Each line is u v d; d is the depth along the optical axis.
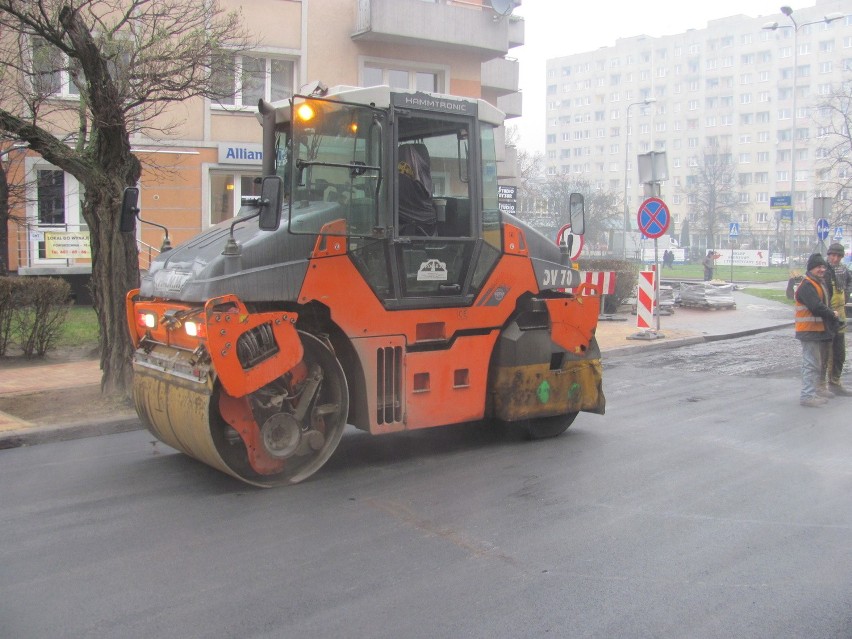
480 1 24.47
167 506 5.70
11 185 14.57
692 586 4.36
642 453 7.24
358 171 6.33
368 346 6.46
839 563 4.70
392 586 4.33
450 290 6.96
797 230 80.88
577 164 117.00
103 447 7.48
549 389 7.57
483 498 5.89
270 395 6.12
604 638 3.77
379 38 21.67
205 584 4.35
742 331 17.17
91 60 8.24
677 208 105.75
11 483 6.29
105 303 8.91
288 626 3.86
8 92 11.35
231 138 19.88
